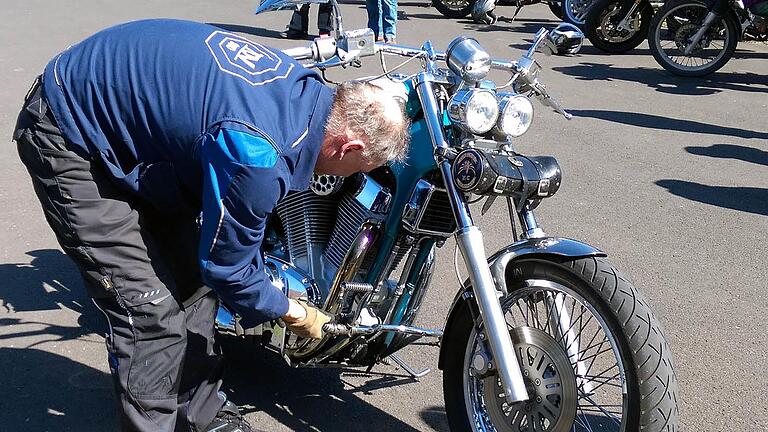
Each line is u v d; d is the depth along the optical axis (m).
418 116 2.62
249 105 2.13
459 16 12.22
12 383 3.14
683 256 4.61
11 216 4.69
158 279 2.38
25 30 9.98
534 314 2.60
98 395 3.11
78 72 2.27
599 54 10.32
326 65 2.81
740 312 3.99
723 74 9.48
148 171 2.29
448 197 2.52
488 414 2.65
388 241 2.72
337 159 2.28
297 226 2.94
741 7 8.91
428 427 3.00
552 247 2.41
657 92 8.53
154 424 2.41
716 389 3.33
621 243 4.74
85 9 11.64
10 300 3.77
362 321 2.79
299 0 2.82
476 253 2.38
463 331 2.69
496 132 2.49
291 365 2.97
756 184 5.90
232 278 2.20
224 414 2.80
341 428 2.96
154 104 2.19
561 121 7.23
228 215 2.10
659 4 10.41
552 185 2.51
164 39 2.26
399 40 10.21
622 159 6.30
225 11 12.00
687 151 6.60
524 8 13.75
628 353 2.27
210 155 2.10
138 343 2.36
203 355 2.63
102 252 2.31
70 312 3.70
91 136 2.25
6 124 6.24
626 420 2.29
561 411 2.46
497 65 2.76
